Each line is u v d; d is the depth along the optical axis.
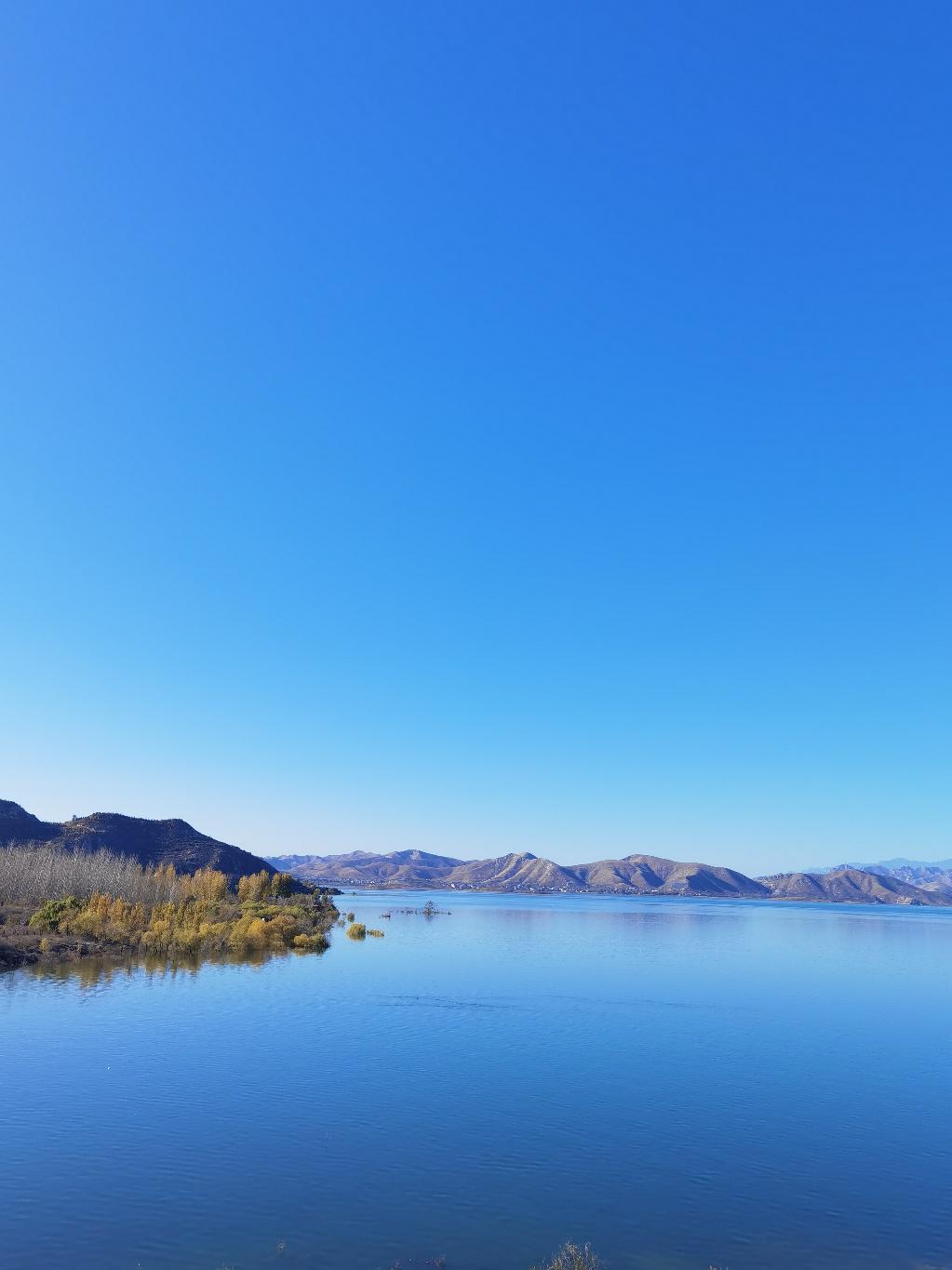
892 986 62.28
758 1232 19.03
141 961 60.62
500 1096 29.06
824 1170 22.94
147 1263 16.61
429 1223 18.97
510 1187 21.22
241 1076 30.36
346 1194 20.44
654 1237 18.64
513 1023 42.00
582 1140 24.94
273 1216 19.05
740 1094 30.28
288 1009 43.41
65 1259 16.75
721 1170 22.84
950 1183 22.14
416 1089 29.64
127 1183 20.75
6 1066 31.05
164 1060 32.38
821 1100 29.78
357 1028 39.28
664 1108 28.38
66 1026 37.62
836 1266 17.45
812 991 58.41
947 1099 30.14
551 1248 17.92
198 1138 24.05
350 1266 16.77
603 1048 37.12
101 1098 27.53
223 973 55.72
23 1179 20.83
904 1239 18.78
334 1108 27.12
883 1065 35.16
